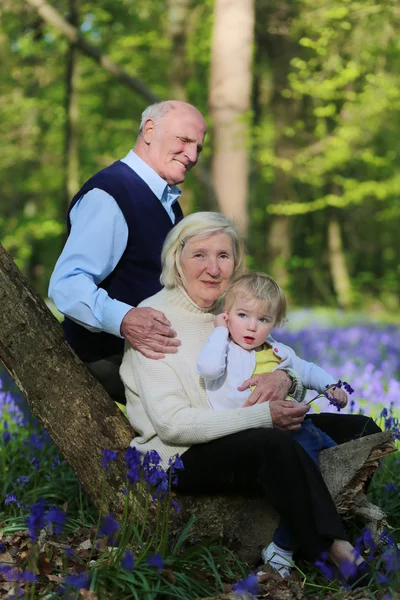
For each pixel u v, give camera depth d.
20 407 7.20
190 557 3.88
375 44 16.14
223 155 14.45
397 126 22.22
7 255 4.41
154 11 20.03
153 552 3.83
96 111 23.66
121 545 3.73
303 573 3.86
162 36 20.77
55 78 22.25
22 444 5.97
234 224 4.37
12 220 25.19
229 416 3.94
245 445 3.86
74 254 4.54
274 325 4.23
